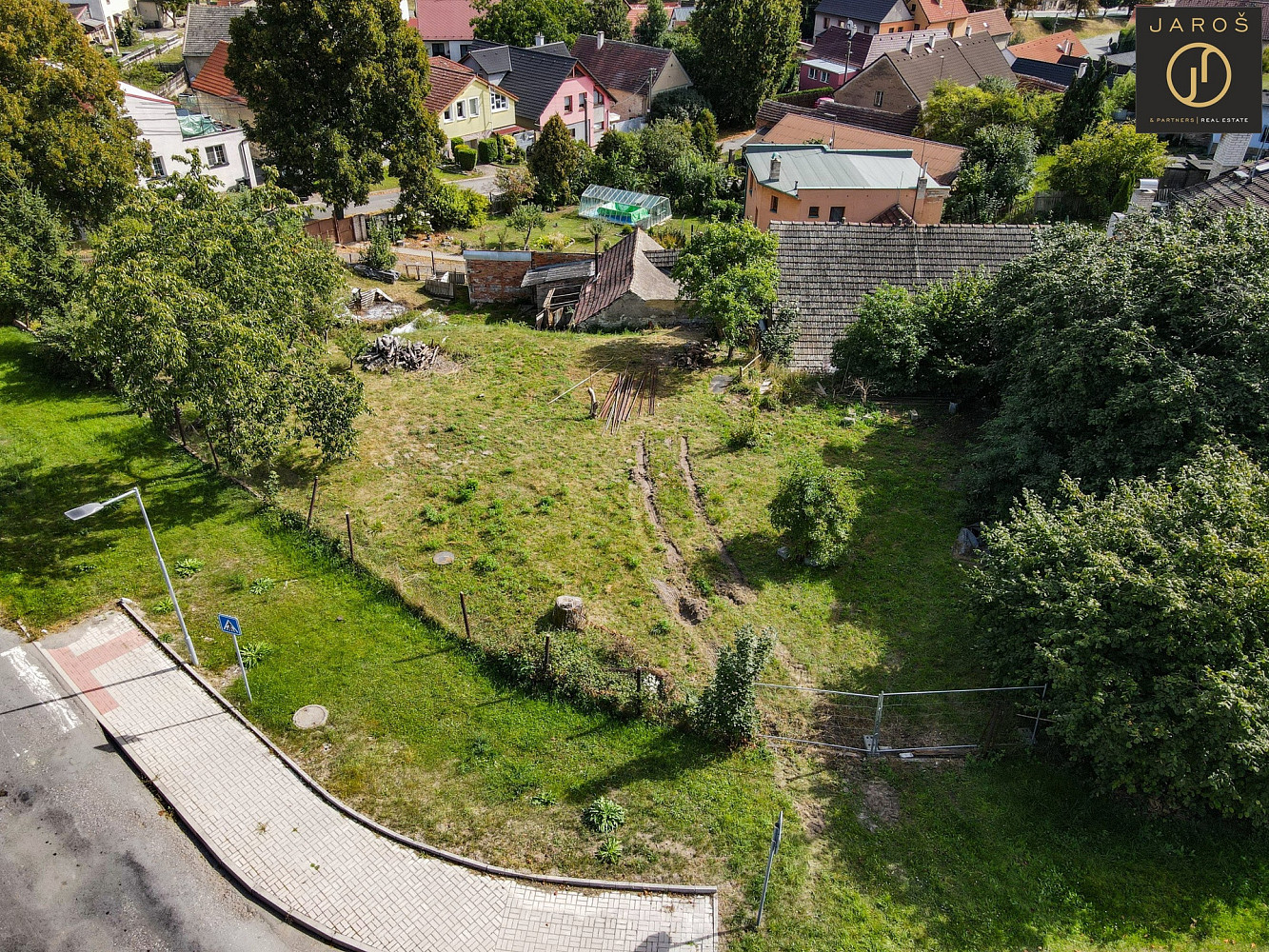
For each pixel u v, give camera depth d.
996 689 14.72
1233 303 18.39
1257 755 12.23
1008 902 12.48
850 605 18.36
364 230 46.50
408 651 17.03
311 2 38.38
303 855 13.38
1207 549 13.30
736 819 13.79
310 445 24.09
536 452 23.88
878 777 14.52
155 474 22.53
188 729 15.46
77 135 33.94
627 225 53.78
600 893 12.88
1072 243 22.92
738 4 75.31
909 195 38.81
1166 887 12.66
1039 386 20.48
